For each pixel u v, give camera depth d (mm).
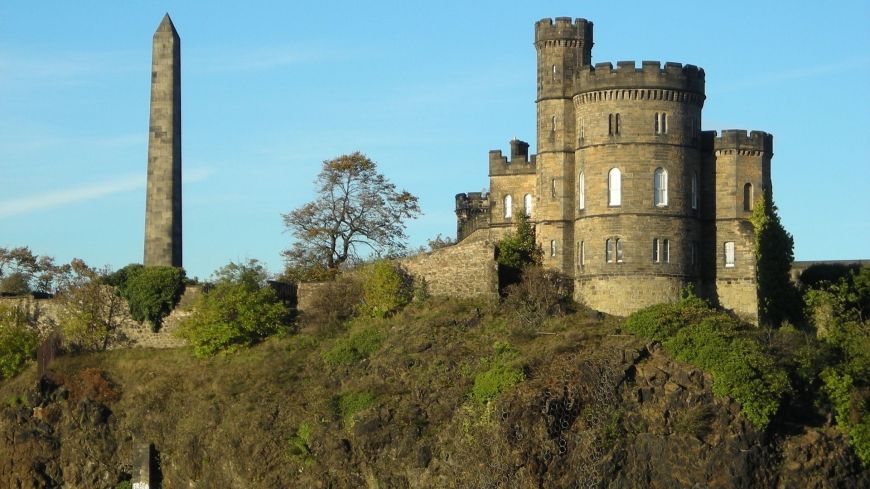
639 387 109625
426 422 111438
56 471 124438
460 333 119812
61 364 129000
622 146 123125
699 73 125500
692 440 107250
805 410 111688
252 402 118500
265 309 127938
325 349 122750
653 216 122812
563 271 126500
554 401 107812
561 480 105938
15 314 133375
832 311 124375
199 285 131250
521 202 134250
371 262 132750
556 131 127812
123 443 123625
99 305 132125
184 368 126125
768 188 128125
